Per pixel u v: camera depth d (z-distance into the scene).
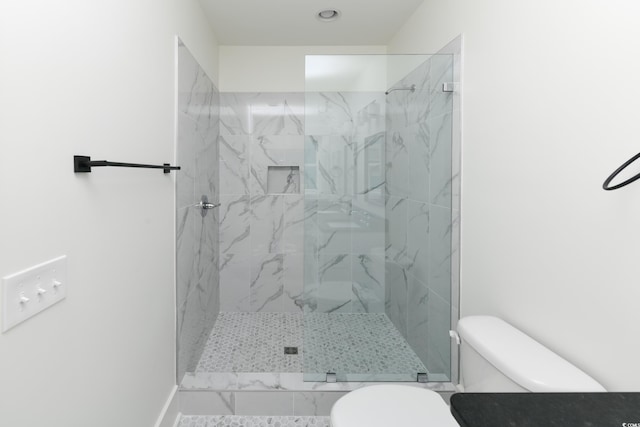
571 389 0.97
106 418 1.17
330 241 2.21
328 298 2.21
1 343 0.73
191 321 2.17
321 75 2.14
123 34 1.26
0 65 0.72
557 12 1.19
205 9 2.42
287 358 2.39
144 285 1.48
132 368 1.37
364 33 2.85
